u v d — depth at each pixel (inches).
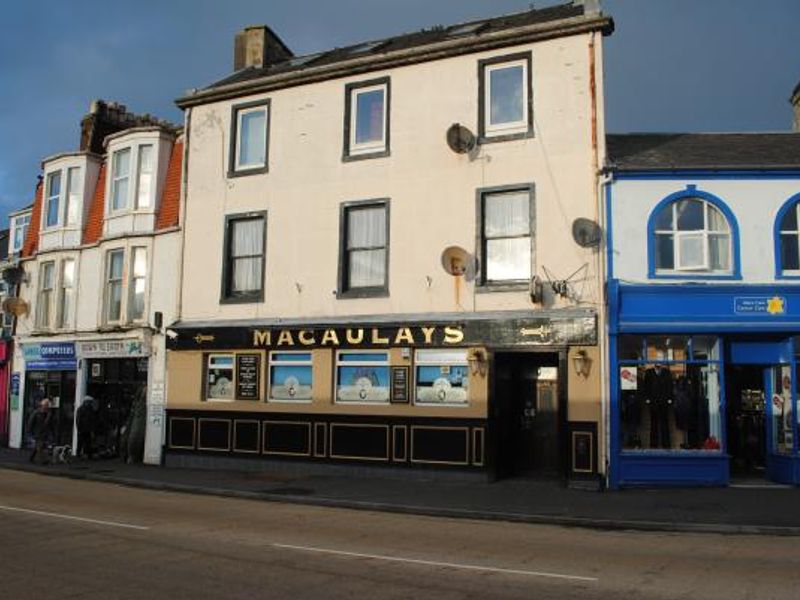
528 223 652.1
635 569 326.3
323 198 737.6
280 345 729.0
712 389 606.5
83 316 915.4
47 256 964.0
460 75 692.1
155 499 566.6
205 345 768.9
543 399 669.3
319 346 710.5
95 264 914.7
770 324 591.2
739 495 547.5
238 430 743.1
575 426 605.0
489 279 661.9
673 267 616.1
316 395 708.0
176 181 851.4
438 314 665.0
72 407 916.0
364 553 357.7
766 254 603.5
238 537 400.2
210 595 275.1
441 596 275.6
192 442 767.7
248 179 780.0
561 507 508.7
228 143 797.2
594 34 647.1
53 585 287.9
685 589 289.7
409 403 666.2
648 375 612.4
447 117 692.1
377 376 690.8
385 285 693.9
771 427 619.5
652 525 448.8
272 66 892.6
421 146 697.6
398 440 665.6
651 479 593.3
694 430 606.9
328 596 274.5
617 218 620.7
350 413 688.4
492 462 630.5
